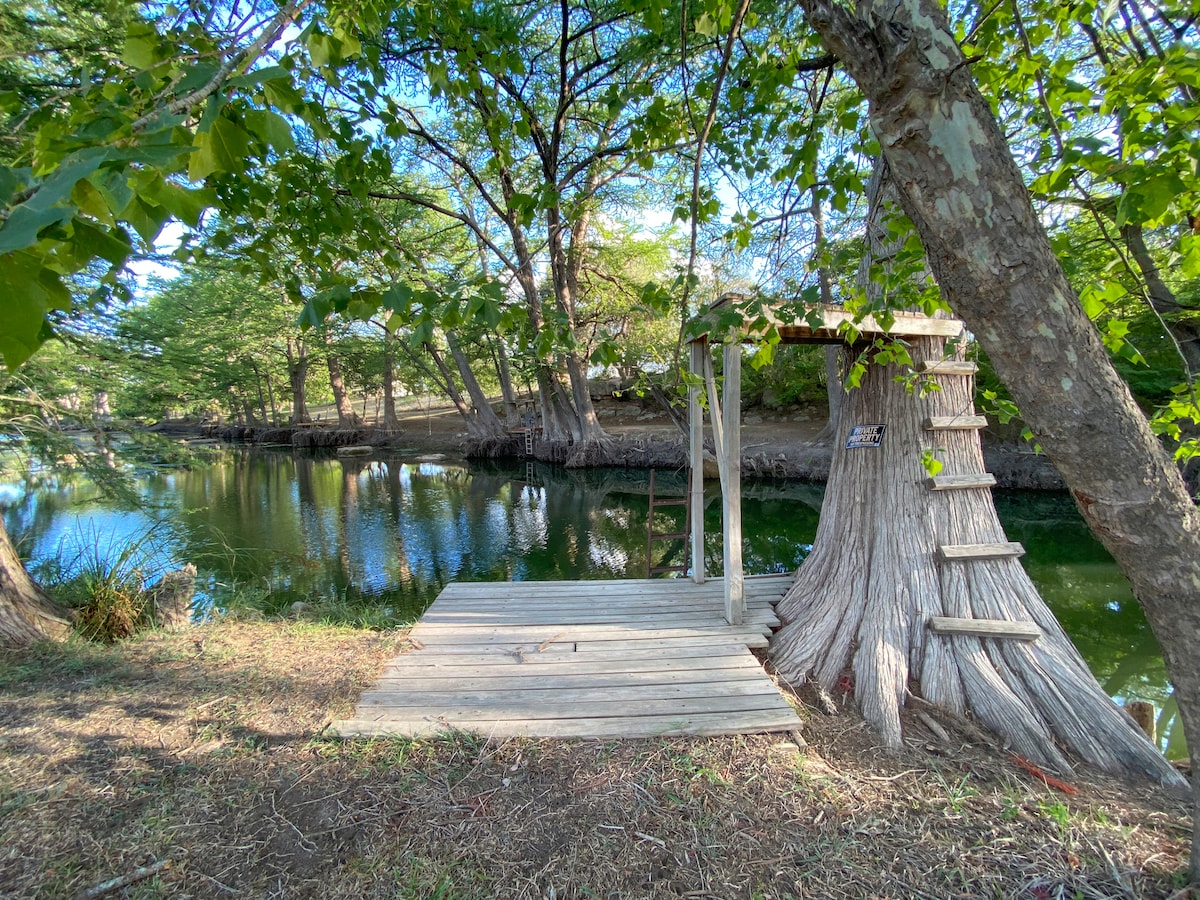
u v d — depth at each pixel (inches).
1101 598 227.3
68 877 71.5
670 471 616.4
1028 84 80.3
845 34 49.5
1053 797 89.5
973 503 126.6
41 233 29.7
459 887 71.6
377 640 144.3
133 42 42.1
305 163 92.7
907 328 122.8
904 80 47.3
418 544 361.7
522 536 380.8
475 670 124.4
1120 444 52.4
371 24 88.8
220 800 85.5
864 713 112.0
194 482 634.8
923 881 73.0
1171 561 56.2
